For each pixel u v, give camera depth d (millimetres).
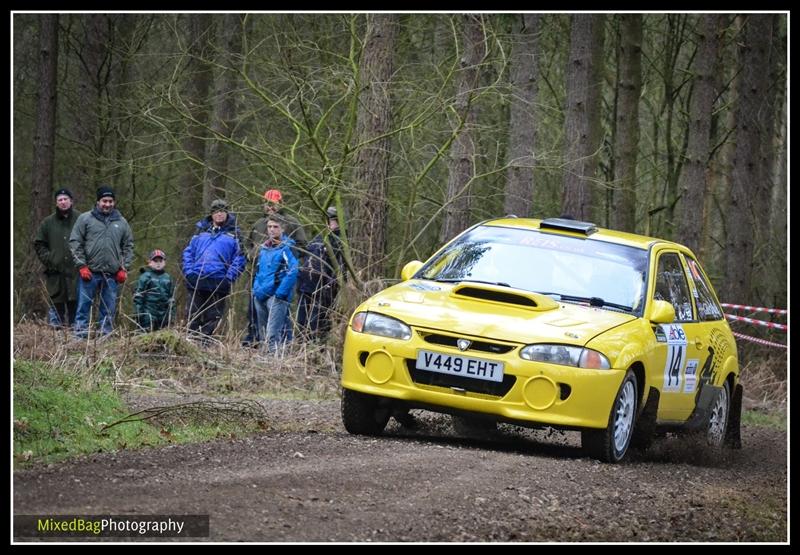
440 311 22891
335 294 39281
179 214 62781
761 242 64938
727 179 75500
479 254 25844
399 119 43281
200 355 34719
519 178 52750
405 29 55531
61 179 77812
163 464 18391
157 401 27266
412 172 41844
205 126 40031
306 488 17422
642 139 82000
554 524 17484
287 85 43250
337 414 28219
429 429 26797
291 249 39188
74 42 74125
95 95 66750
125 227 41000
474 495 18281
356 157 41375
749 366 50875
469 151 49250
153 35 64688
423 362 22297
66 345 30703
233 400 27281
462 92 42938
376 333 22797
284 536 14727
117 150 66375
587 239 26188
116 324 42000
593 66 61969
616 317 23734
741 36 64188
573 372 21797
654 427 24719
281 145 41406
